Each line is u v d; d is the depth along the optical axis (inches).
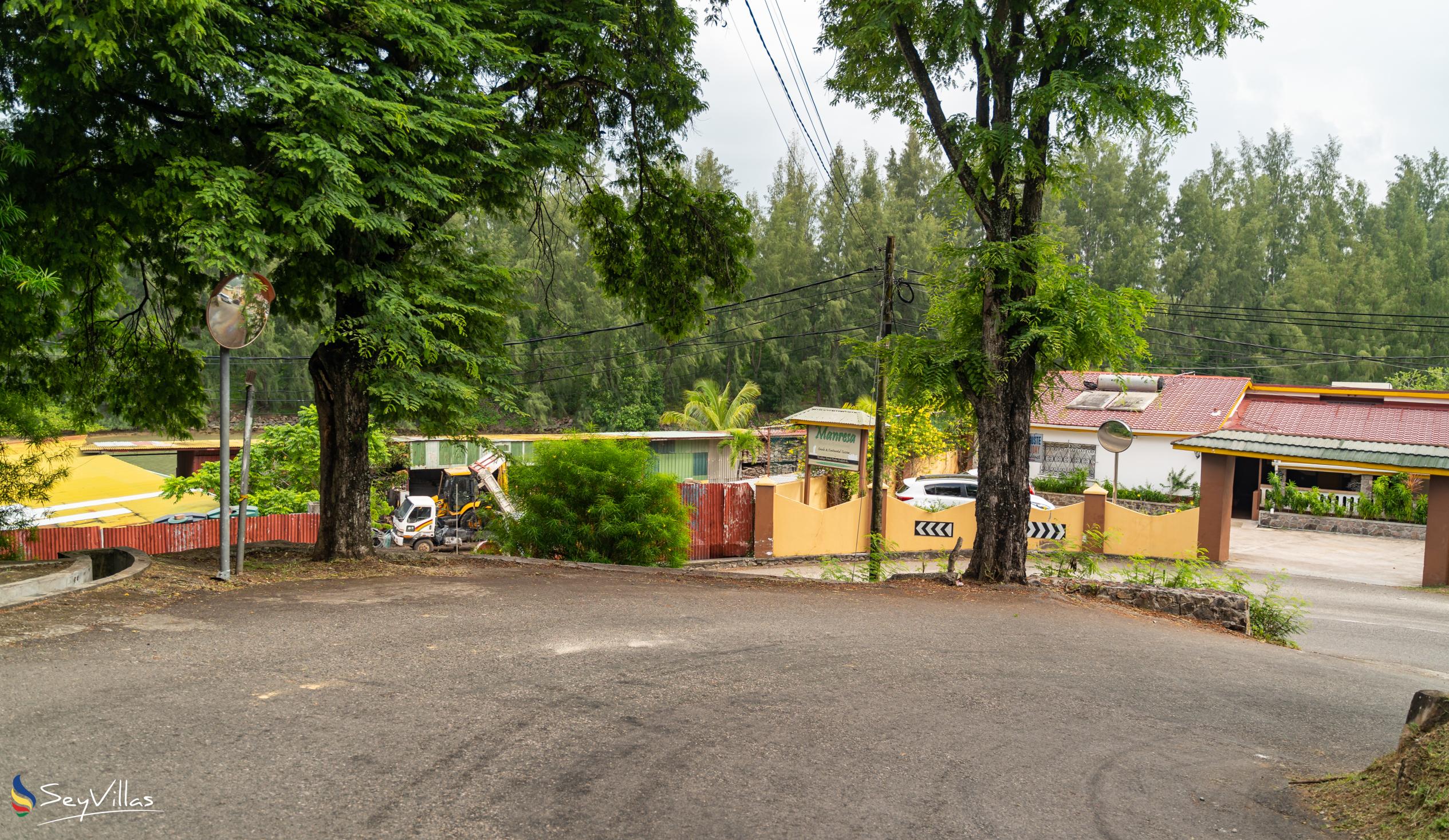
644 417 2203.5
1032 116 405.7
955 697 237.8
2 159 299.9
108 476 806.5
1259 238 2952.8
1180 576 503.8
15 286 328.8
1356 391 1147.9
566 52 446.9
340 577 362.9
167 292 446.9
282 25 316.8
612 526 546.0
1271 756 213.9
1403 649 460.8
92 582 305.9
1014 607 408.8
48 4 258.2
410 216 373.1
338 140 308.0
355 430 414.0
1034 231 449.7
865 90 489.4
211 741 163.9
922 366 464.8
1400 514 969.5
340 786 148.8
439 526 903.1
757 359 2554.1
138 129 331.0
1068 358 445.7
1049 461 1228.5
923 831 148.6
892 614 365.1
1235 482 1249.4
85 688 187.8
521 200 501.7
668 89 499.2
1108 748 206.1
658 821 144.7
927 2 433.1
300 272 378.3
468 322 406.0
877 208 2652.6
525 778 158.2
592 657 247.3
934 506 881.5
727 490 798.5
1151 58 400.8
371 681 208.7
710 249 568.7
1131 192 2938.0
